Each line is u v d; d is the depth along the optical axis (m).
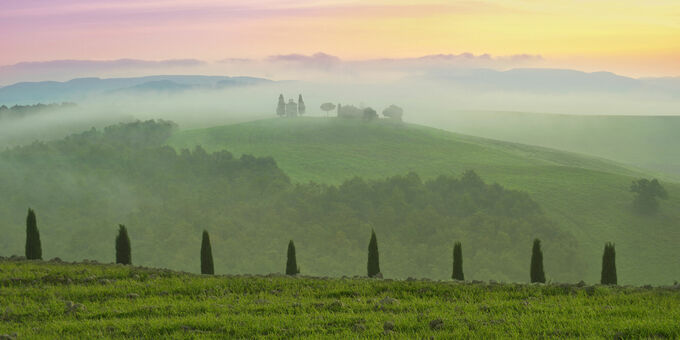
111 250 158.12
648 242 143.25
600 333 16.14
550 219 152.38
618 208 159.62
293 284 25.19
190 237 155.62
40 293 22.80
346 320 18.42
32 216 39.75
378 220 166.38
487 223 156.25
